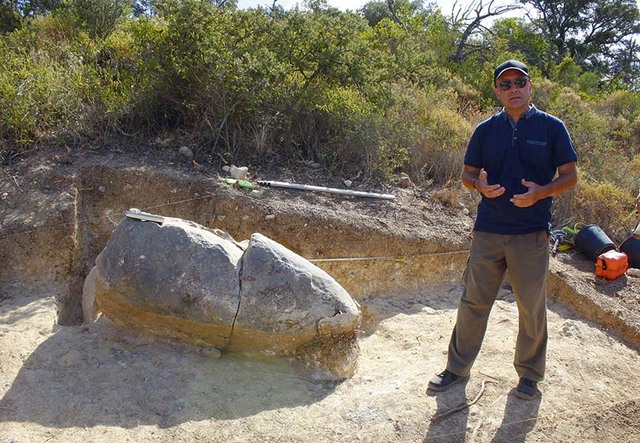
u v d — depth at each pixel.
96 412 3.17
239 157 6.26
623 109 13.90
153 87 6.30
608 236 6.66
